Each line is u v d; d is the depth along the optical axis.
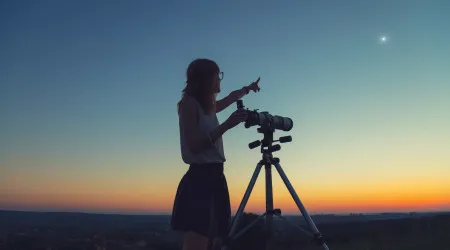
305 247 5.14
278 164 4.13
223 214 2.96
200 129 2.79
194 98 2.84
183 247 2.87
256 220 4.09
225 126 2.73
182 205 2.80
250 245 4.48
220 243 3.24
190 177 2.86
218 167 2.93
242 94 4.04
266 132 4.11
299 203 3.89
